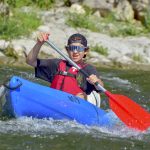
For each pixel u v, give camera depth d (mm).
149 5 39656
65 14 37094
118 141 14547
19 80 16156
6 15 34062
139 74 27859
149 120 16719
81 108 16547
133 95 22516
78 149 13594
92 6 38969
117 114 16906
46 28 33812
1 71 25891
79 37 17312
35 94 16203
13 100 15977
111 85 24406
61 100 16406
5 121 15852
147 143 14578
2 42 30453
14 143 13758
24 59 29125
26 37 32000
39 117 16297
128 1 40000
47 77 17359
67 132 15039
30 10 36875
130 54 31766
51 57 29875
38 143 13844
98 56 30875
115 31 36250
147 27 38406
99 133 15297
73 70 17188
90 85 17281
